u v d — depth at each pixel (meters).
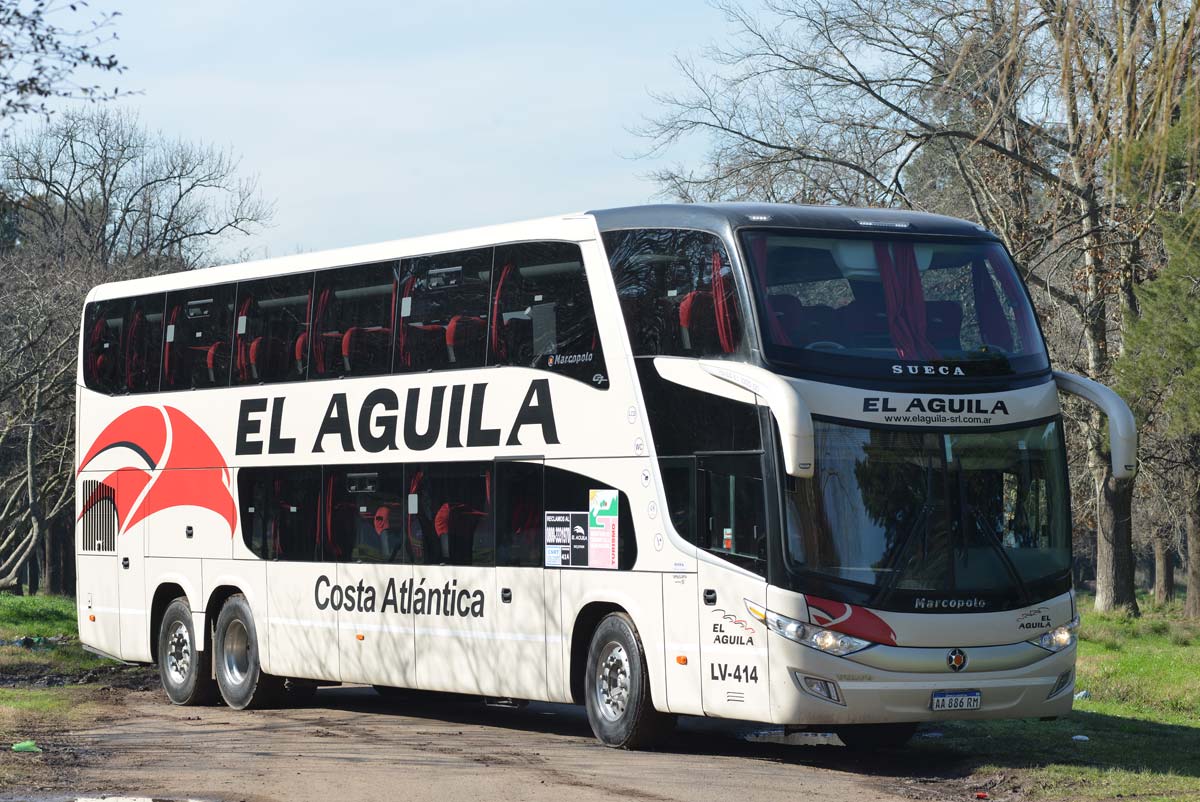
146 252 57.97
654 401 14.67
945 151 36.66
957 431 13.88
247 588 19.64
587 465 15.29
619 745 14.95
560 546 15.53
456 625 16.70
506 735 16.80
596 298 15.41
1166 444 41.03
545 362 15.91
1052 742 15.61
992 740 15.88
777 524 13.36
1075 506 43.69
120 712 19.55
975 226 15.12
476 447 16.58
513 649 16.00
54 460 43.34
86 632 22.53
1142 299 33.91
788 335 13.80
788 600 13.28
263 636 19.39
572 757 14.38
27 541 41.09
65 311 39.91
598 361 15.31
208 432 20.42
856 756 14.95
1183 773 13.15
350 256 18.62
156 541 21.22
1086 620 37.94
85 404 22.80
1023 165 32.66
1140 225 32.41
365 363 18.19
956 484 13.77
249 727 17.62
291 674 18.97
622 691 14.96
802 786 12.41
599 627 15.19
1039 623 13.86
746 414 13.74
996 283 14.77
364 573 17.92
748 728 17.59
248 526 19.69
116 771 13.34
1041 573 13.96
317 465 18.70
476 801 11.58
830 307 14.08
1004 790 12.35
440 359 17.20
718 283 14.23
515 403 16.17
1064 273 39.97
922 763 14.34
